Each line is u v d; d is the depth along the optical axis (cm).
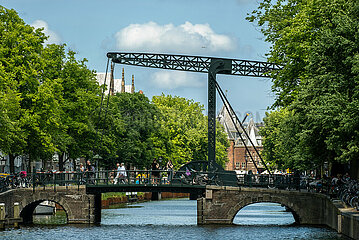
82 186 5531
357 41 4238
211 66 5584
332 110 4153
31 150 6247
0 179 5109
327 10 4650
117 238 4556
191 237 4591
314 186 5525
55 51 7231
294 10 5356
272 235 4603
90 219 5556
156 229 5203
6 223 5009
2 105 5309
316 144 4738
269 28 5491
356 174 4875
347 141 4216
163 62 5531
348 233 3819
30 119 5847
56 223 5603
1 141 5497
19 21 6184
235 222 5869
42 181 5491
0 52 5850
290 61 5147
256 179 5553
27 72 6028
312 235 4428
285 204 5409
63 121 7081
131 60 5488
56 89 6512
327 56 4434
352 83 4297
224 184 5553
